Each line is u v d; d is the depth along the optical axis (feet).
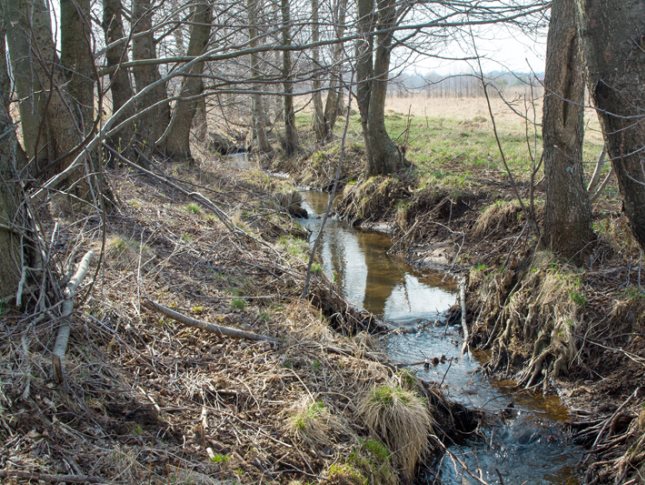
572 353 23.18
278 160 77.92
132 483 12.53
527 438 20.10
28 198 16.65
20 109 25.70
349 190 55.21
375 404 17.33
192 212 33.60
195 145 60.39
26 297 16.58
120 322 18.81
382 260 41.06
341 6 26.63
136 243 25.21
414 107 118.01
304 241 39.58
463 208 43.16
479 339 27.55
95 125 16.65
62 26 26.40
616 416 19.24
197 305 21.89
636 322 22.62
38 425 13.19
